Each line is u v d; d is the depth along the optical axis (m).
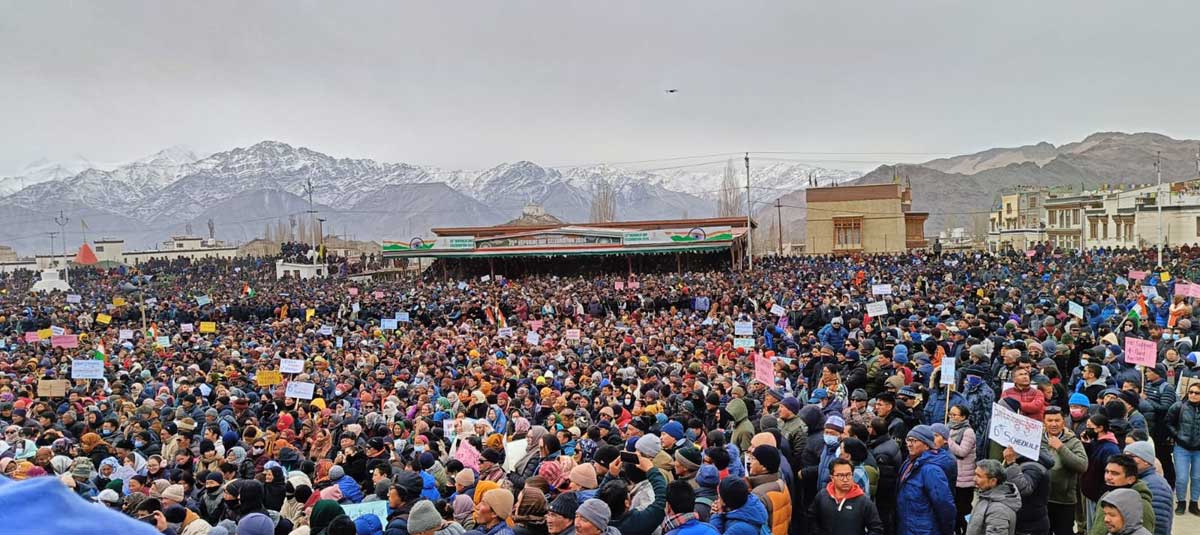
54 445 13.85
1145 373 13.95
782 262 73.75
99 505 1.65
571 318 42.16
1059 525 10.59
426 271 82.31
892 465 10.59
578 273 76.38
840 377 17.06
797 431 12.07
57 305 54.34
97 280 82.19
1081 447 10.53
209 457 13.05
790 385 17.75
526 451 12.79
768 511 9.19
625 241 70.88
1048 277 43.28
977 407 12.88
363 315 46.06
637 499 9.28
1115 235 83.62
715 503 9.14
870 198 92.06
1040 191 116.56
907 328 23.80
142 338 34.94
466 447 12.55
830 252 93.19
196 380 21.62
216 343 33.12
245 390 21.14
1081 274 45.47
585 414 14.31
